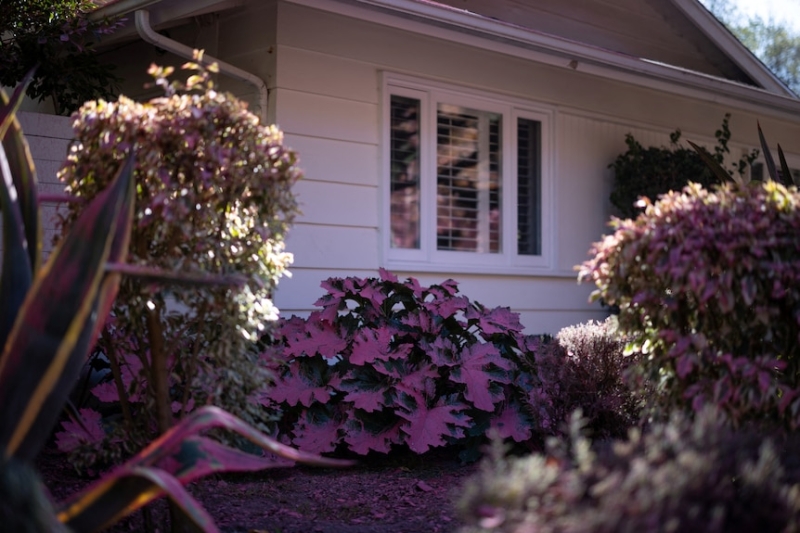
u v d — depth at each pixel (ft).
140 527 13.35
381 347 18.58
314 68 22.39
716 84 28.09
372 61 23.52
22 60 22.61
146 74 25.48
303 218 22.03
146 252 11.94
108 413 18.90
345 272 22.71
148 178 11.60
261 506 15.17
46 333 8.72
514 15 29.68
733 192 12.40
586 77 28.78
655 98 30.94
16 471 7.67
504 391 19.26
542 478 8.22
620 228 12.24
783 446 10.76
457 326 19.90
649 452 9.03
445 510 14.99
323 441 18.22
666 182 29.07
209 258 11.96
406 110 24.39
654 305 12.05
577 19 31.99
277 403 18.38
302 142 22.11
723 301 11.31
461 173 25.48
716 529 7.84
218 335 12.62
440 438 18.22
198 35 23.88
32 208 10.73
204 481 16.70
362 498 15.94
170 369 13.46
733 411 11.50
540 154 27.50
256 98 21.89
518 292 26.71
